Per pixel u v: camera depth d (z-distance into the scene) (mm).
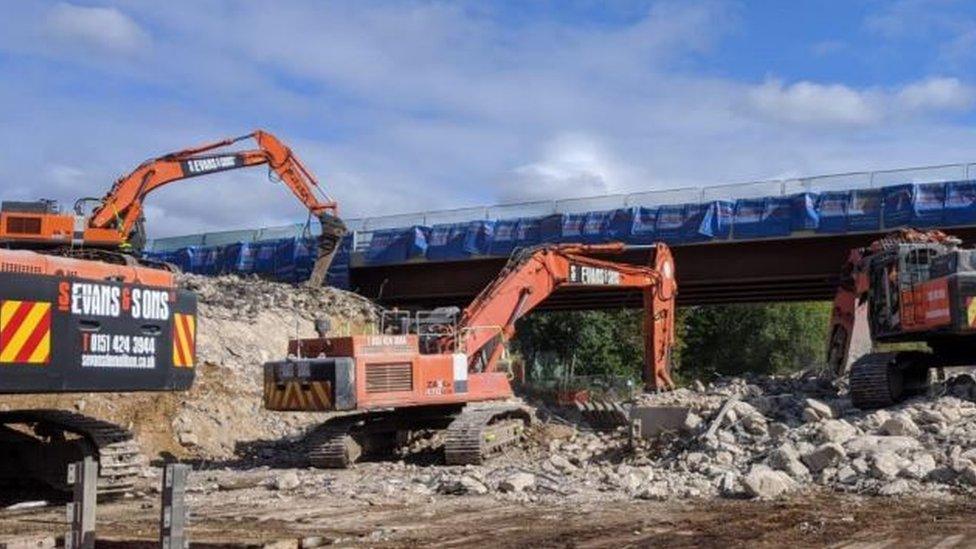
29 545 9227
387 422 21469
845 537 10812
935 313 20234
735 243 37094
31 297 9172
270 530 11672
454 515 13234
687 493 15109
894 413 18547
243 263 46688
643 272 28312
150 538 10328
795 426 19047
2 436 14383
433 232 42469
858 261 24453
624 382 53094
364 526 12148
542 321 68688
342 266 44000
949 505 13305
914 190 34062
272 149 36719
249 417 26484
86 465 7531
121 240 29500
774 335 72938
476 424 20109
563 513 13320
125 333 9977
